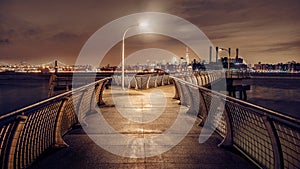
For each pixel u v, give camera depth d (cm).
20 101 4456
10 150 397
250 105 445
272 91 9125
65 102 586
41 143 527
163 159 503
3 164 397
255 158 502
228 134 573
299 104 5934
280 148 390
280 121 366
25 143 466
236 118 571
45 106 524
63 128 668
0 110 3641
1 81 10269
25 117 410
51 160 496
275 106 5659
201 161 493
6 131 410
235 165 473
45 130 545
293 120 331
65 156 518
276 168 391
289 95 7819
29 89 6462
